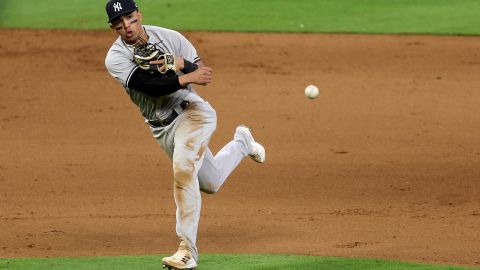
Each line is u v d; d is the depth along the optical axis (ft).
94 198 140.26
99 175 154.10
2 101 213.46
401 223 124.06
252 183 147.64
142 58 93.04
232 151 104.58
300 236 118.62
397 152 166.91
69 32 295.69
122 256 109.09
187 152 97.30
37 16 318.45
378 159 161.89
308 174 152.66
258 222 125.90
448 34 290.15
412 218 126.52
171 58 93.86
